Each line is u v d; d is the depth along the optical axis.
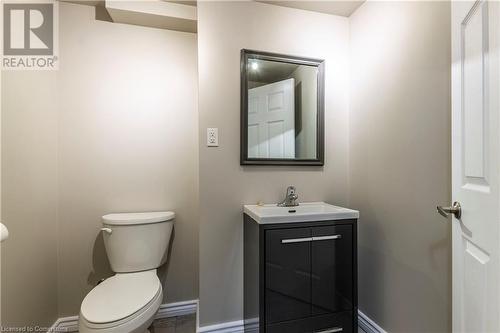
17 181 1.28
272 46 1.72
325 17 1.84
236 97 1.65
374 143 1.61
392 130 1.46
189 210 1.92
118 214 1.76
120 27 1.82
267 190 1.71
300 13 1.78
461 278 0.92
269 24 1.72
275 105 1.72
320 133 1.80
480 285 0.80
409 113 1.34
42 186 1.52
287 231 1.34
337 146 1.85
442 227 1.15
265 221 1.30
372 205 1.62
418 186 1.28
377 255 1.57
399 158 1.41
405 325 1.35
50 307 1.60
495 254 0.71
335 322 1.40
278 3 1.72
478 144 0.81
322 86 1.80
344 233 1.42
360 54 1.74
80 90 1.75
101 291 1.34
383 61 1.53
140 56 1.85
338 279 1.41
